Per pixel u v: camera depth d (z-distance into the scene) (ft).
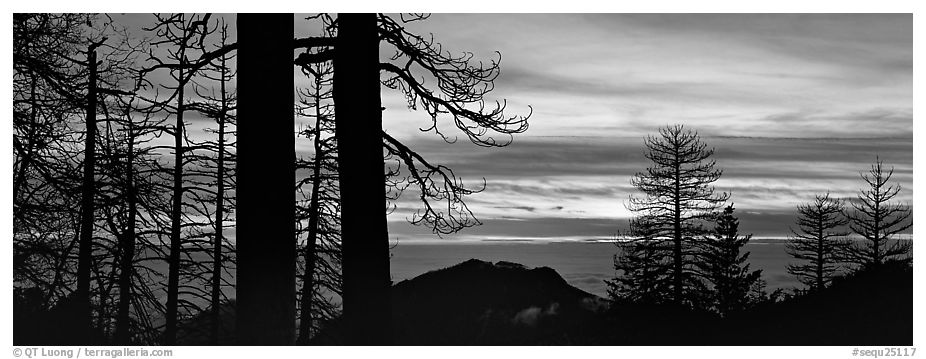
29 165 44.83
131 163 55.72
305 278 64.64
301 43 33.83
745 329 70.13
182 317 61.72
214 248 62.75
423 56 39.14
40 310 47.03
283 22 26.78
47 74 44.88
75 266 50.85
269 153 26.20
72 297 50.37
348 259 33.37
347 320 33.35
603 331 82.48
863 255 165.68
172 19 36.19
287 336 26.66
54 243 48.73
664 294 133.08
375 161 33.68
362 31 33.81
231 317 62.64
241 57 26.66
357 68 33.63
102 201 50.98
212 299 62.54
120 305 54.34
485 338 153.07
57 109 46.19
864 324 60.13
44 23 44.37
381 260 33.40
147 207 54.65
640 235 141.18
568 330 89.45
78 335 46.60
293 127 26.84
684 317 80.18
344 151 33.63
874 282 67.46
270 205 26.18
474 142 40.32
